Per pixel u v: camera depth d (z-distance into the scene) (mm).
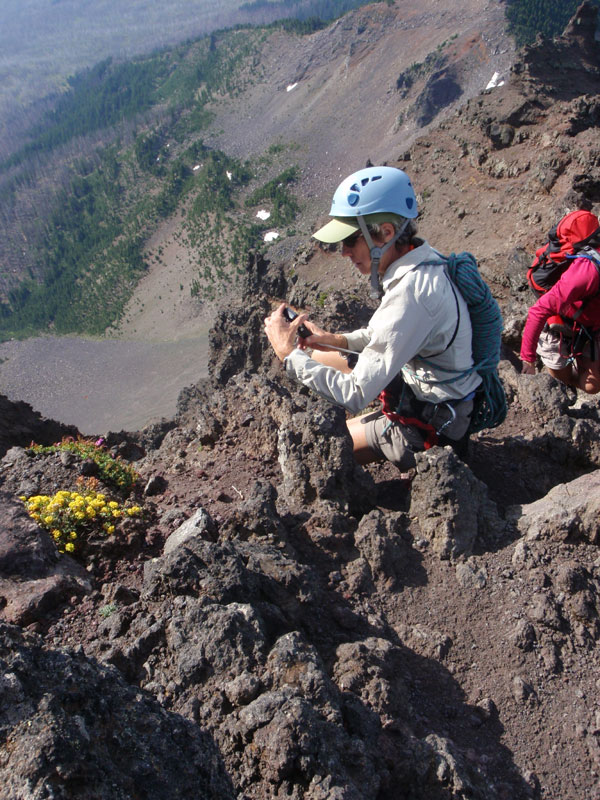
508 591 4281
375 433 5258
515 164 30703
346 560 4602
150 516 5547
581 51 48125
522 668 3869
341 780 2734
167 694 3271
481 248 28188
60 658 2541
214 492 5859
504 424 6652
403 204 4074
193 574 3844
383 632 4043
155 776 2314
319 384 4234
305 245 43312
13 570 4527
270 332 4586
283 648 3297
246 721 2934
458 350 4367
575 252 5270
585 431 5824
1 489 5703
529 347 5750
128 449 10805
